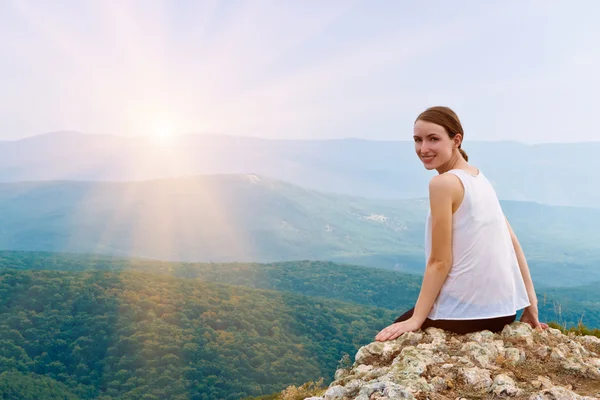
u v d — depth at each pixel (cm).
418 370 319
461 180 348
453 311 360
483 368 328
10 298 17362
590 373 327
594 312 19025
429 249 367
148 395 11612
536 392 295
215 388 12112
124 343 14112
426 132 362
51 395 12462
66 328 15762
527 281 393
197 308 16775
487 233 351
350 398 319
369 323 18862
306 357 14788
